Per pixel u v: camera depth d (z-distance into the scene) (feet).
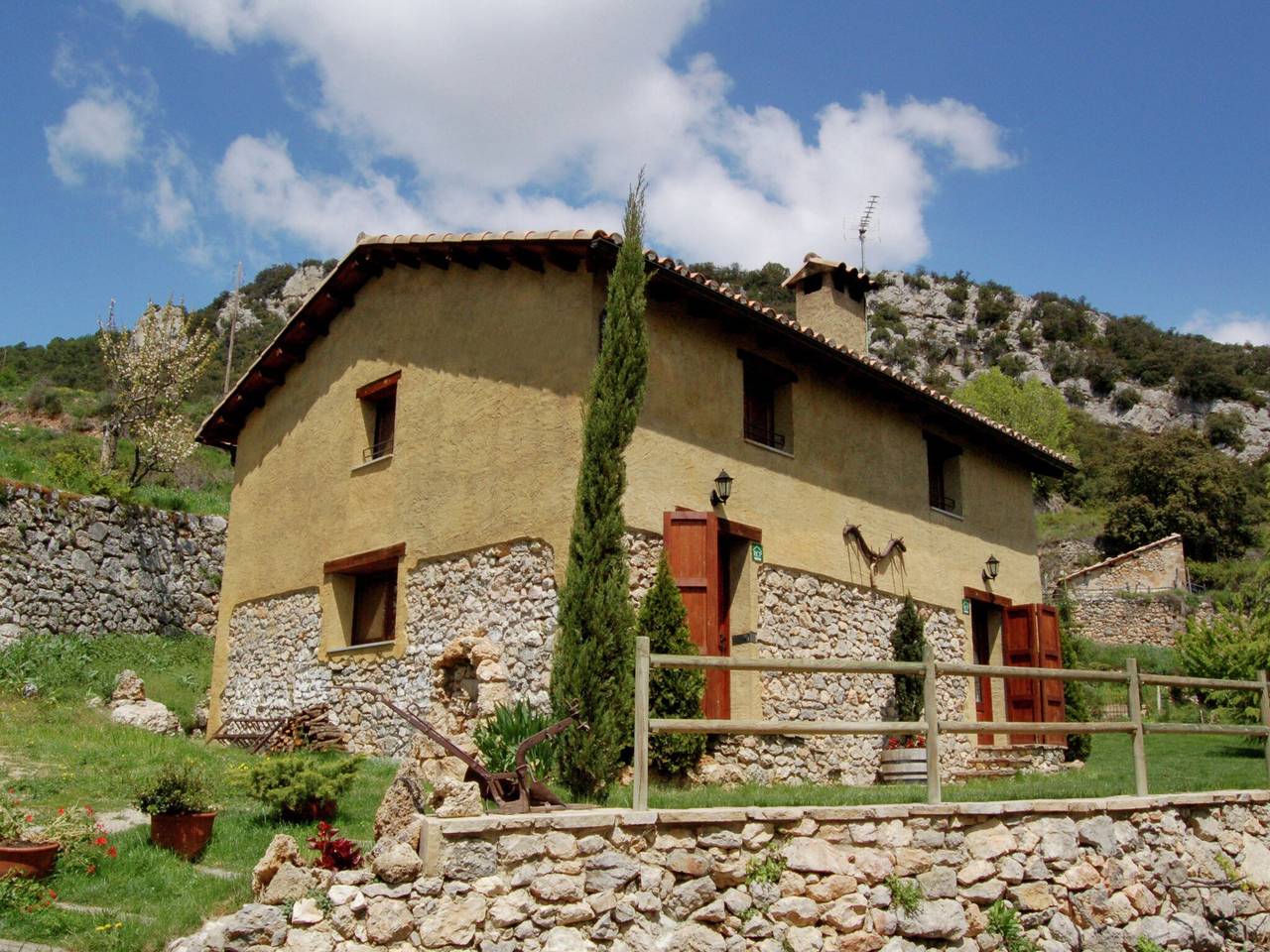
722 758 38.47
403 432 45.47
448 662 39.06
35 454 93.71
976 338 311.88
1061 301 326.44
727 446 42.83
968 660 54.29
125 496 69.72
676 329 41.63
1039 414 173.58
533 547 38.34
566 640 31.42
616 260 36.99
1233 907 30.35
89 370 159.12
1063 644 60.29
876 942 23.89
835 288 61.11
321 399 51.44
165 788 27.61
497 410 41.06
